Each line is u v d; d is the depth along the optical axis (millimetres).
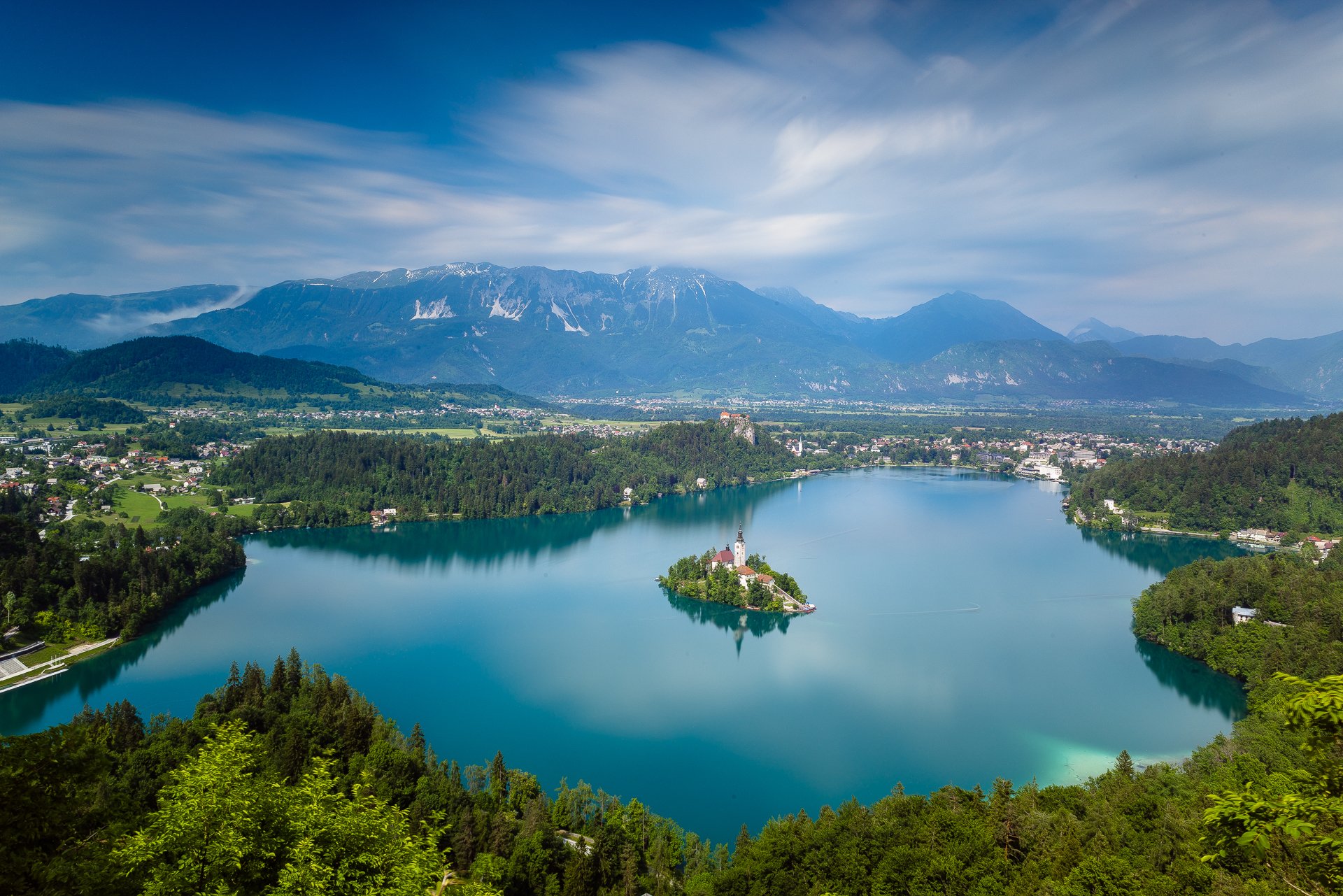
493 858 104312
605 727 168125
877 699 181500
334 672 196000
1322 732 42156
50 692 179750
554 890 104938
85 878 50375
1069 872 89062
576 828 121250
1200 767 125125
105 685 184625
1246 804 43500
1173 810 100688
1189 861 87625
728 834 130750
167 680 187750
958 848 99500
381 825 71750
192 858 59781
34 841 49625
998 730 165625
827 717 172375
